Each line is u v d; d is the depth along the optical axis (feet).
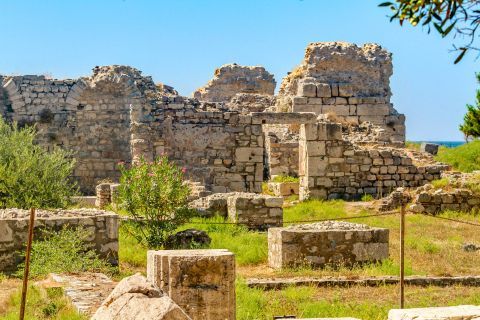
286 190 114.93
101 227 52.80
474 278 50.42
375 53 145.38
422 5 22.34
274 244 56.90
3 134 78.95
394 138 140.46
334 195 106.63
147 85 121.70
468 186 91.71
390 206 92.63
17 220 50.93
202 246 62.08
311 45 144.36
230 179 119.14
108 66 123.95
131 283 26.27
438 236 72.79
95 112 123.44
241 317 39.09
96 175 122.93
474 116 123.13
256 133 119.85
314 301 44.04
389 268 54.24
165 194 64.85
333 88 139.23
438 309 28.48
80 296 38.93
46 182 73.97
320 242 55.88
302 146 109.70
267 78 177.99
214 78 175.73
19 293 40.60
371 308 41.68
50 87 123.95
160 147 118.73
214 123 119.85
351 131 126.62
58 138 123.13
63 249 50.57
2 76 124.16
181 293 33.86
